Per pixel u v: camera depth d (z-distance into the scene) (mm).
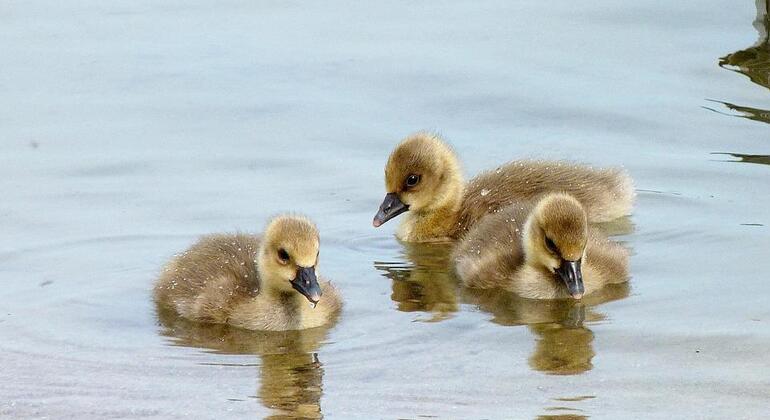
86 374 11711
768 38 21188
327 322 13164
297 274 13062
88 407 10930
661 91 19500
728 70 20094
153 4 24250
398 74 20547
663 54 20875
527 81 20125
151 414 10758
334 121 19016
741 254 14547
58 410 10875
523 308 13477
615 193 16281
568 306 13438
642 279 14062
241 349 12422
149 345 12531
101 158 17781
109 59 21422
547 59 20938
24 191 16703
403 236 16406
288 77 20594
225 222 15836
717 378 11203
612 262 14109
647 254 14797
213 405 10922
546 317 13125
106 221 15812
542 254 13930
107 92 20125
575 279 13562
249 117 19219
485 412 10625
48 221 15789
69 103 19750
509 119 19016
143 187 16891
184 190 16797
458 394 11039
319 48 21734
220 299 13352
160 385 11422
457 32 22250
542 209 14094
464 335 12602
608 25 22203
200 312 13328
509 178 16891
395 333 12734
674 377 11258
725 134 18047
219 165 17609
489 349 12172
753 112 18625
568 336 12453
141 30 22781
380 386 11281
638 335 12352
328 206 16531
